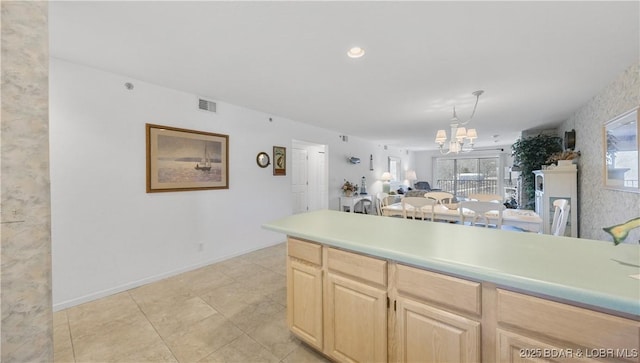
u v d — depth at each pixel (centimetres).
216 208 335
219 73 246
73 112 224
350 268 134
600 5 144
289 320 170
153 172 274
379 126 511
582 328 77
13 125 86
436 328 105
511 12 151
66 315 209
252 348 170
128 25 166
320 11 152
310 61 219
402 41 186
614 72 242
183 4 145
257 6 147
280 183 428
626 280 80
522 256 105
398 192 773
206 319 204
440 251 112
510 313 88
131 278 260
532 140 506
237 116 359
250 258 351
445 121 458
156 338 180
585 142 346
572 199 367
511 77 253
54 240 216
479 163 875
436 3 144
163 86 281
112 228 247
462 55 207
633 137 223
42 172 92
